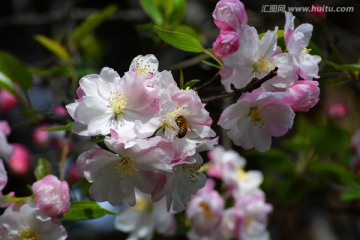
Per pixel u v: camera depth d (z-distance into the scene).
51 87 0.72
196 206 0.53
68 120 0.52
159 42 0.53
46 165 0.45
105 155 0.34
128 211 0.59
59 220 0.38
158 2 0.55
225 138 0.63
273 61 0.36
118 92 0.34
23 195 0.48
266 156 0.67
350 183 0.67
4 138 0.49
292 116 0.36
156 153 0.33
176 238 0.64
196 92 0.36
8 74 0.55
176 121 0.34
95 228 0.76
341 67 0.44
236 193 0.57
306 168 0.67
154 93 0.34
